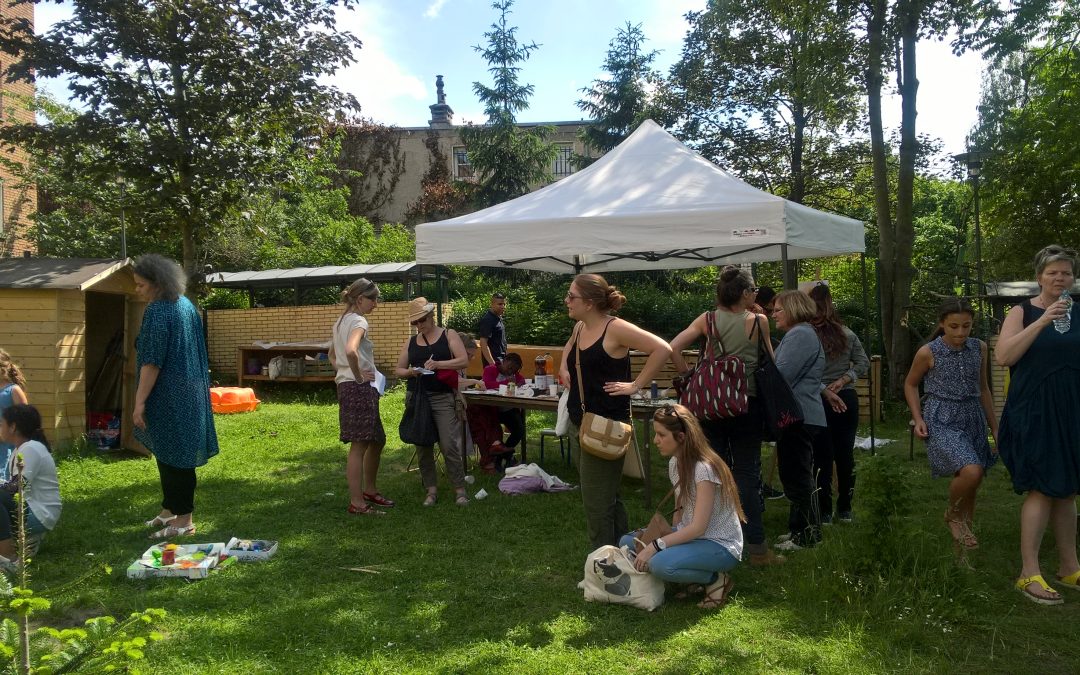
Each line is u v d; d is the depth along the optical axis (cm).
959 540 482
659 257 1027
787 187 1895
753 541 459
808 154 1881
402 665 340
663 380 1082
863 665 331
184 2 976
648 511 606
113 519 583
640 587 400
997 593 410
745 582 435
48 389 822
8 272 848
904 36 1254
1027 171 1530
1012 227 1691
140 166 979
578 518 575
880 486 429
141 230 1068
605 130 2389
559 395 688
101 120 956
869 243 1909
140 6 965
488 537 533
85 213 1711
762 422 459
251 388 1368
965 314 468
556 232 669
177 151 956
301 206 2161
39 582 441
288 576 456
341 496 653
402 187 2942
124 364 869
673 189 690
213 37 980
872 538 425
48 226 1673
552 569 465
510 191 2514
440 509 607
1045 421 404
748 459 457
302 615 395
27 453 478
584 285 420
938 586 399
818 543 479
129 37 943
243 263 2033
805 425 489
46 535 534
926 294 1566
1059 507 423
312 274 1593
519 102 2491
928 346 484
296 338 1570
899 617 369
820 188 1900
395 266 1590
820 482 530
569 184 762
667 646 356
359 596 421
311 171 1195
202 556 476
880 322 1296
